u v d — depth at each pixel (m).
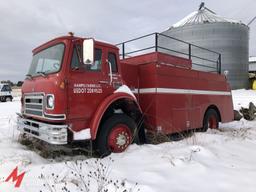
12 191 4.04
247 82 33.28
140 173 4.89
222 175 4.91
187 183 4.53
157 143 7.61
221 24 29.53
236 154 6.56
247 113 14.56
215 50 29.14
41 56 6.86
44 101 6.02
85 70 6.25
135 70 8.07
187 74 9.02
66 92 5.90
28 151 6.37
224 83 11.19
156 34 8.20
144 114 7.87
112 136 6.55
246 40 32.44
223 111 10.95
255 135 9.68
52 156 6.63
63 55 6.02
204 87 9.84
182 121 8.60
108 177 4.66
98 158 6.05
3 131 9.67
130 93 6.97
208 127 10.04
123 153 6.39
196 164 5.42
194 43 27.92
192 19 29.97
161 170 5.09
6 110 21.31
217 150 6.77
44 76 6.28
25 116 7.08
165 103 8.00
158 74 7.84
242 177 4.81
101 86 6.49
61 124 5.86
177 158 5.70
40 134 6.04
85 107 6.18
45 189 4.12
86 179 4.55
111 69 6.77
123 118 6.76
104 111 6.34
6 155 5.90
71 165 5.33
